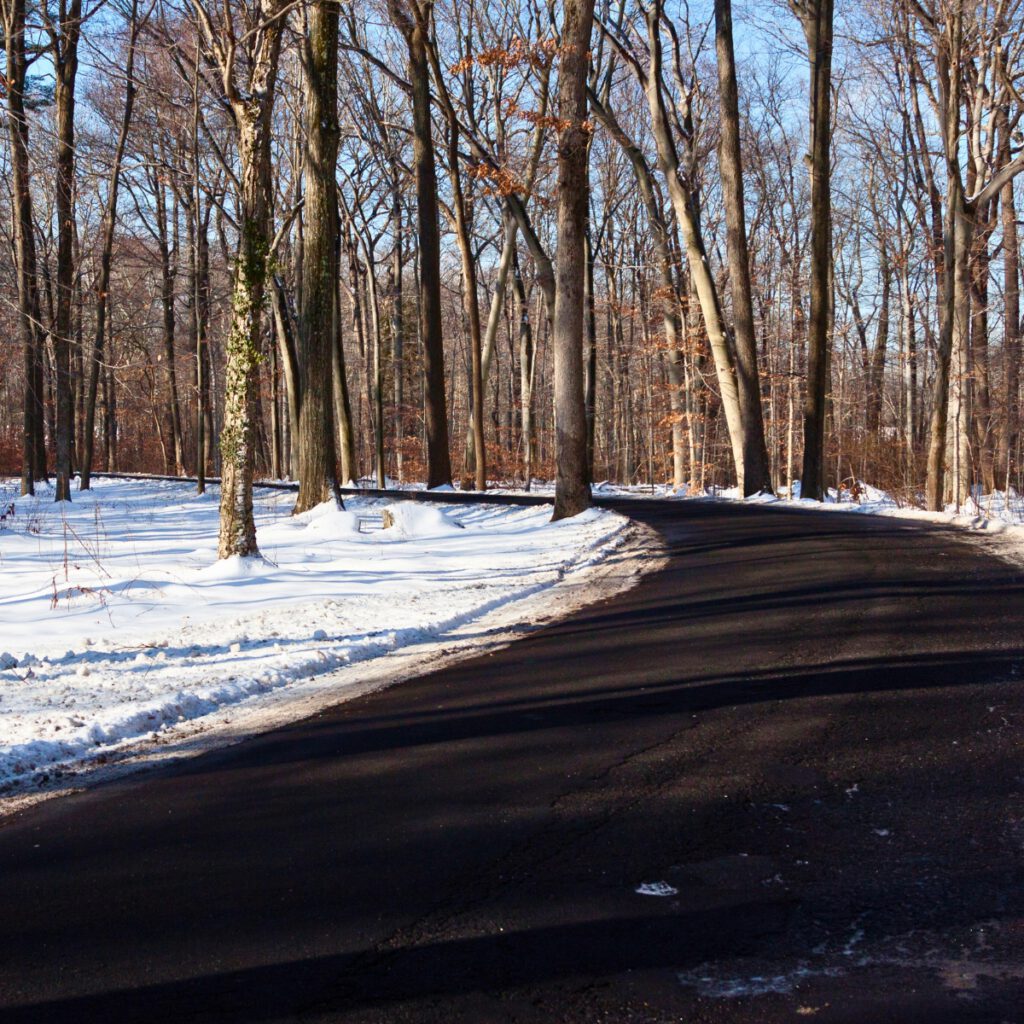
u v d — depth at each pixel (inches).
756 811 177.2
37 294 1122.7
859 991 116.6
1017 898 139.7
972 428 1091.3
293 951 131.8
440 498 1072.8
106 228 1427.2
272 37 534.0
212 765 225.0
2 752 229.5
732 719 235.6
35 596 492.4
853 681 264.7
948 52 863.1
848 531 628.4
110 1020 116.7
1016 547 511.8
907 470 1310.3
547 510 872.9
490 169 987.3
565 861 157.9
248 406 561.3
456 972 124.2
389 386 2297.0
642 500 1079.0
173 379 2078.0
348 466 1478.8
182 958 131.4
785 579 446.6
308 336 814.5
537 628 382.6
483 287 2273.6
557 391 813.2
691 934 132.0
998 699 241.1
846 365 1908.2
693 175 1417.3
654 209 1369.3
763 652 306.3
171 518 1027.9
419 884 151.8
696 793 187.3
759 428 1075.3
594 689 273.7
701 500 1049.5
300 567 582.9
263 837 176.1
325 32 773.9
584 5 751.1
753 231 1736.0
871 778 191.6
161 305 1934.1
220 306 1827.0
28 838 183.6
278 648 354.3
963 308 898.1
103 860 169.5
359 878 155.2
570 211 783.1
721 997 116.3
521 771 205.9
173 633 392.5
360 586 513.0
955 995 115.1
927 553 502.9
